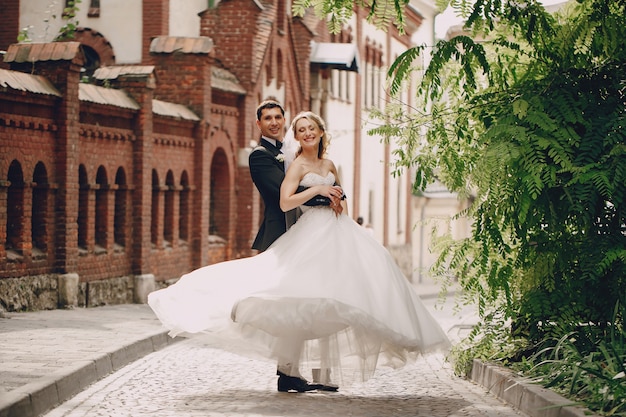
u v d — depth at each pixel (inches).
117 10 1253.7
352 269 419.5
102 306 902.4
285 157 466.6
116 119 940.6
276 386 466.0
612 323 406.3
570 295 487.5
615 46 480.1
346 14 448.1
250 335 427.5
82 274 885.2
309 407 407.2
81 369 459.5
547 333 488.4
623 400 359.3
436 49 453.7
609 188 437.1
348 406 412.5
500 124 449.1
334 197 434.6
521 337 510.6
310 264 420.8
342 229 432.8
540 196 465.1
